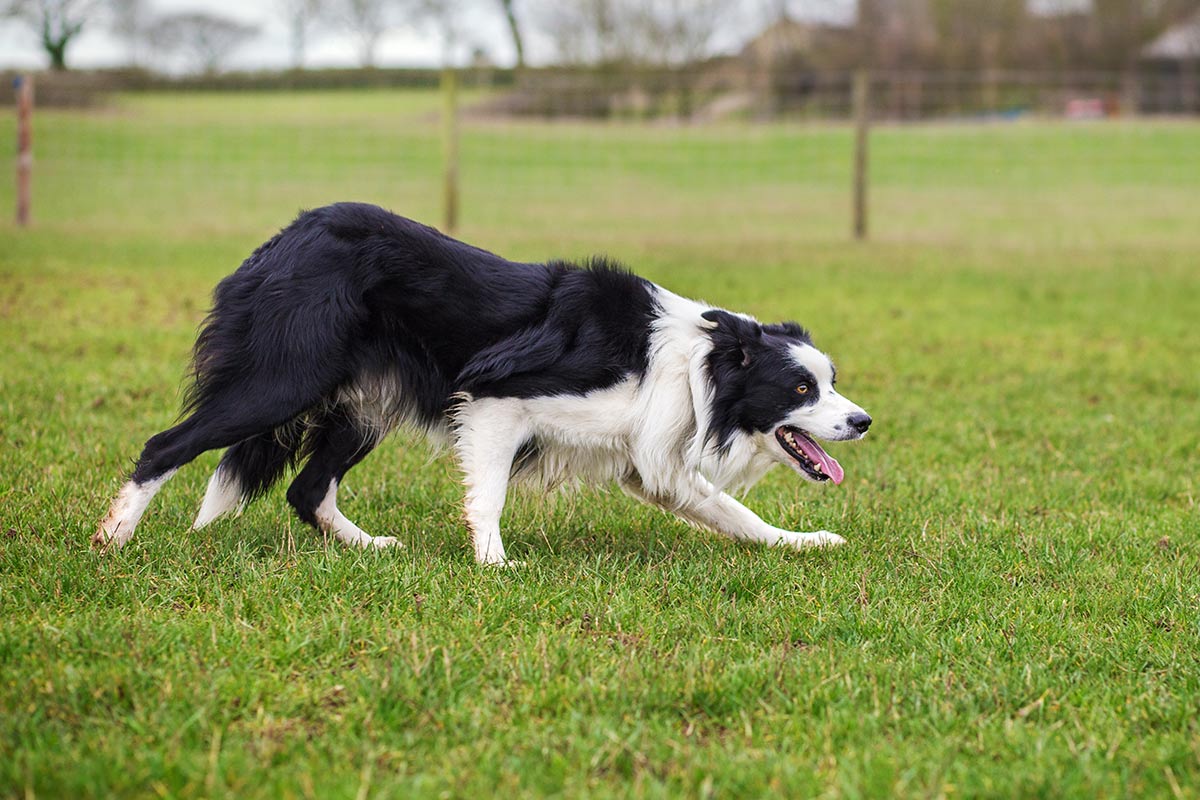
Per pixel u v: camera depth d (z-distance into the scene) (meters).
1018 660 3.80
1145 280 13.39
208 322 4.44
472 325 4.52
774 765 3.00
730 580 4.46
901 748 3.15
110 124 29.52
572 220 18.66
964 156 28.39
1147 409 7.82
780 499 5.71
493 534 4.63
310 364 4.34
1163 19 38.06
